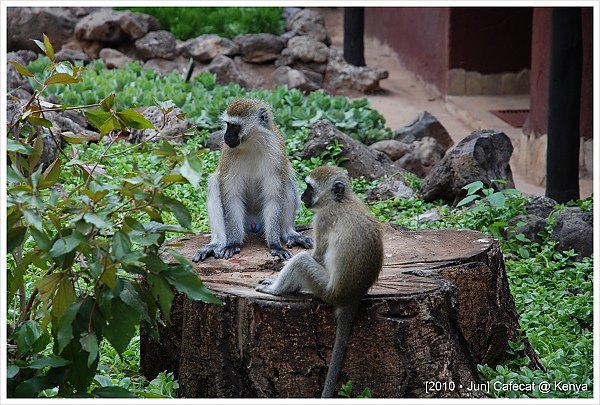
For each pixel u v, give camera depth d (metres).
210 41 22.73
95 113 7.52
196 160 6.77
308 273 7.46
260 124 9.51
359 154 14.84
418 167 16.16
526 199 12.98
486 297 8.54
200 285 6.89
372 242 7.31
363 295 7.42
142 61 22.94
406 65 26.33
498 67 23.14
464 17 22.67
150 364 8.52
